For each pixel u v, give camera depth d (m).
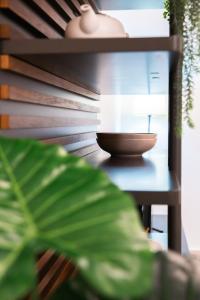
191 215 3.46
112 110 3.36
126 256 0.49
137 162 1.67
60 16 1.57
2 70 0.99
